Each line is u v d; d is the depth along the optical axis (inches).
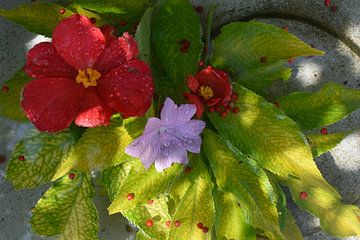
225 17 20.9
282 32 18.0
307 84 21.0
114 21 18.9
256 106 18.0
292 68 21.0
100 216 20.6
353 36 21.1
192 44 18.5
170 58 18.5
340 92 19.0
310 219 21.0
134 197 17.5
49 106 16.0
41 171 18.6
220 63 18.9
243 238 18.6
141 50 17.1
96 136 17.5
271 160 17.6
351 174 21.0
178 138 16.9
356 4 21.1
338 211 19.6
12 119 18.8
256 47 18.4
